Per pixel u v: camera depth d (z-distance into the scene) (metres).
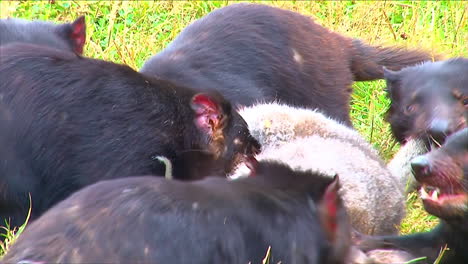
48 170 8.80
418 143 10.81
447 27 14.09
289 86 11.46
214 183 7.00
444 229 8.87
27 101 8.84
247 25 11.52
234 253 6.68
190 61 10.97
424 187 8.36
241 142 9.53
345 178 8.84
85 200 6.69
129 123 9.01
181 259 6.52
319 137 9.59
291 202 6.96
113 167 8.86
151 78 9.46
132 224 6.52
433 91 11.07
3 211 8.88
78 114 8.89
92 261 6.34
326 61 11.92
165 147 9.09
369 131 11.88
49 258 6.34
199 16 14.18
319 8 14.48
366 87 12.85
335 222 7.02
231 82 10.95
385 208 9.21
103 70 9.20
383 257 8.08
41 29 11.77
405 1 14.86
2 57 9.06
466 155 8.27
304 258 6.82
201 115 9.36
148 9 14.08
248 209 6.82
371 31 13.92
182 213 6.64
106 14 14.13
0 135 8.75
